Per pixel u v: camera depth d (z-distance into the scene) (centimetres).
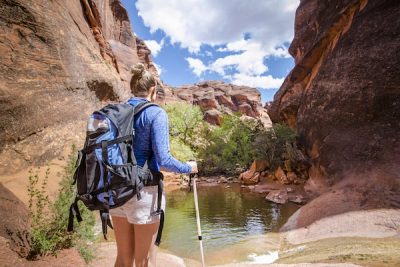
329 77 2186
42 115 979
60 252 468
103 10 3394
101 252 527
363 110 1723
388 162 1360
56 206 489
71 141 1091
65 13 1405
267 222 1328
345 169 1611
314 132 2262
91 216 513
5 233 434
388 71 1639
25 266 391
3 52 911
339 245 763
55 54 1153
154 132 188
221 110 8656
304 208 1334
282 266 479
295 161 2375
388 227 863
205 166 3441
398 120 1498
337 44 2305
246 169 3359
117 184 172
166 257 615
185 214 1497
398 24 1714
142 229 189
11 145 822
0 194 516
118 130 180
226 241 1052
